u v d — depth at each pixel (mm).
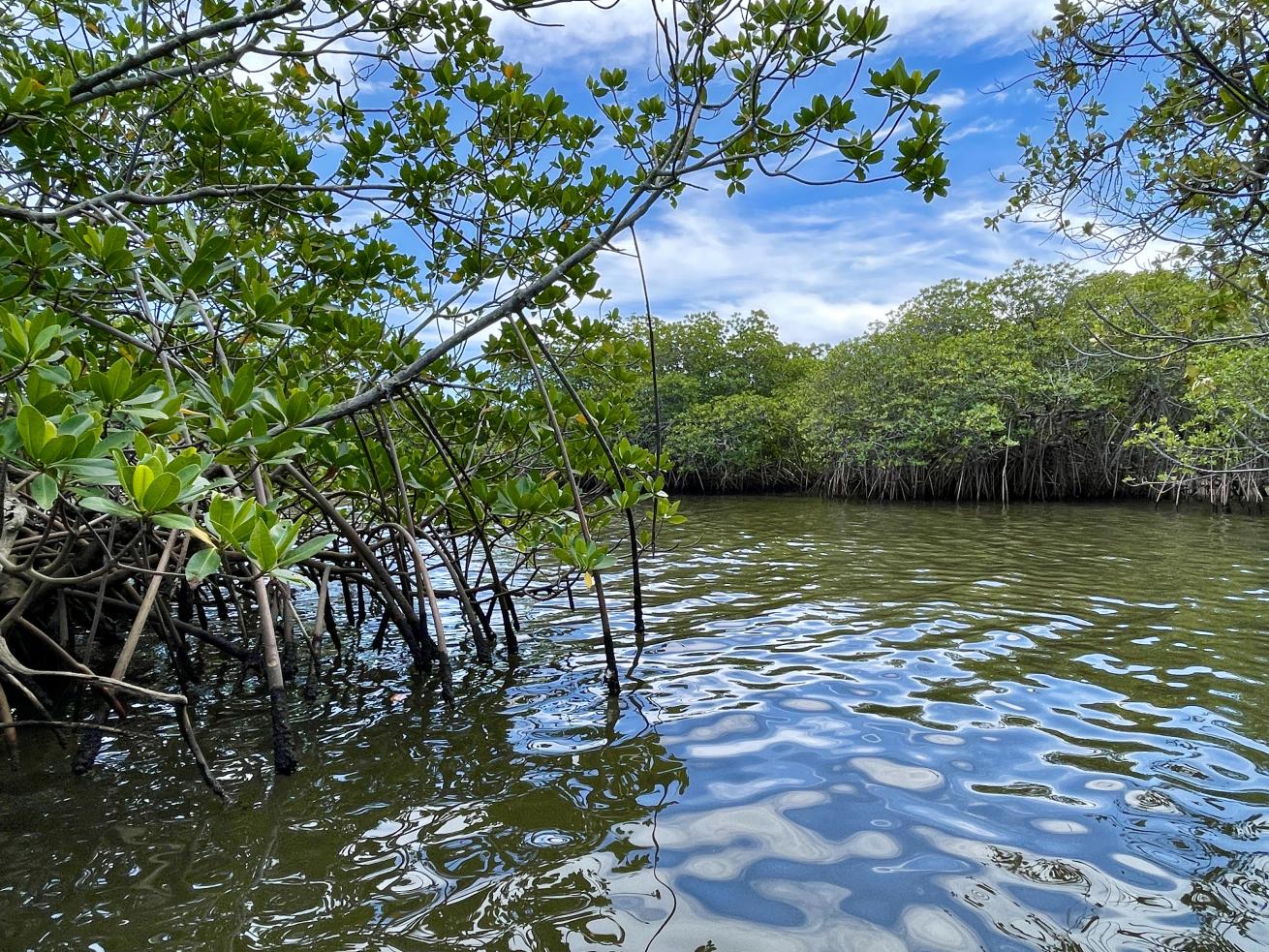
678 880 2434
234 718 4156
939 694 4285
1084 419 21406
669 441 31578
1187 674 4605
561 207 5176
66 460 2098
